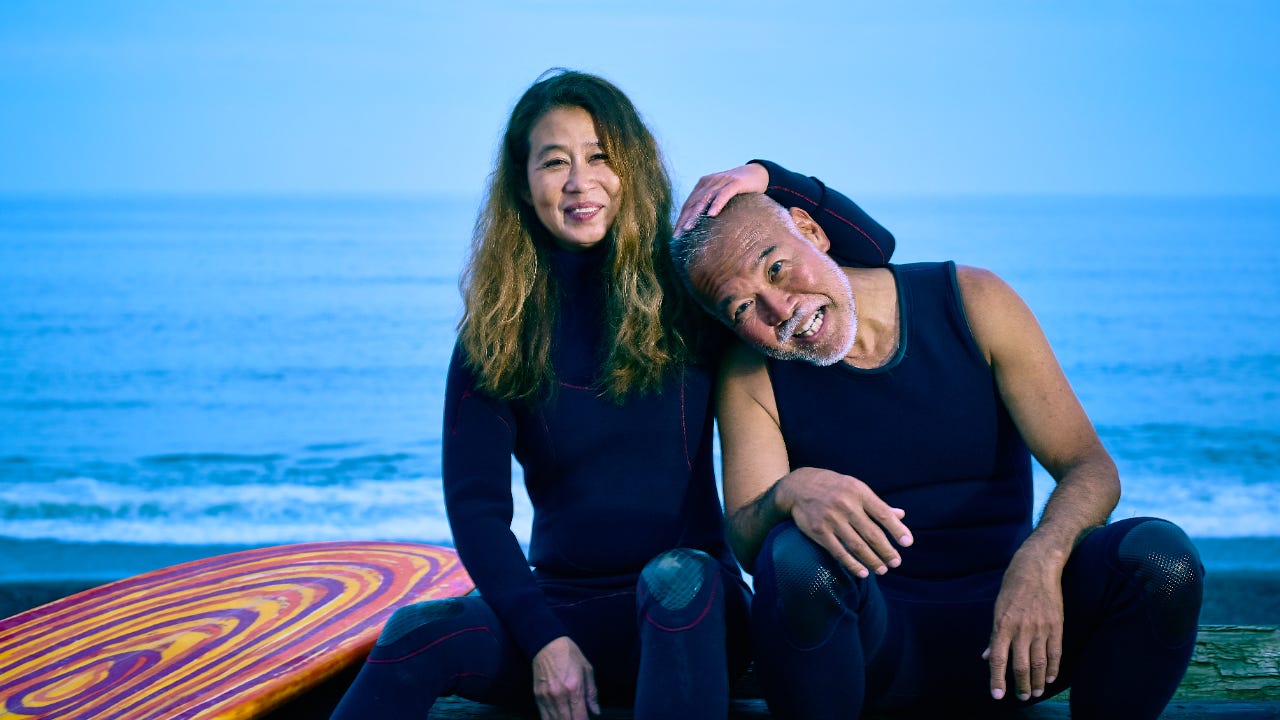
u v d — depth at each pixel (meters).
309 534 11.16
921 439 2.76
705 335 2.94
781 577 2.32
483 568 2.67
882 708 2.76
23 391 23.00
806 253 2.69
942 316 2.80
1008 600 2.36
